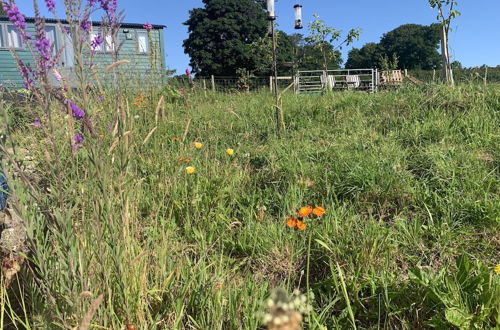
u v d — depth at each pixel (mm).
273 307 766
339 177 3299
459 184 3025
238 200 3207
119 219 1891
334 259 2340
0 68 13414
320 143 4348
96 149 1685
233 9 38281
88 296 1647
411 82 6602
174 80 7668
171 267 2184
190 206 2998
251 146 4477
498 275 1953
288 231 2676
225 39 38688
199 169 3539
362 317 2027
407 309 1947
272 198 3199
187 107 6266
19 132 2877
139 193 2889
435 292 1854
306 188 3230
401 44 60938
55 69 1669
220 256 2459
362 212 2924
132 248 1968
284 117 5711
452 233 2479
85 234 1785
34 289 1849
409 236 2518
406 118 4898
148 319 1886
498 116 4570
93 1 1913
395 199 3020
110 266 1801
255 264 2492
